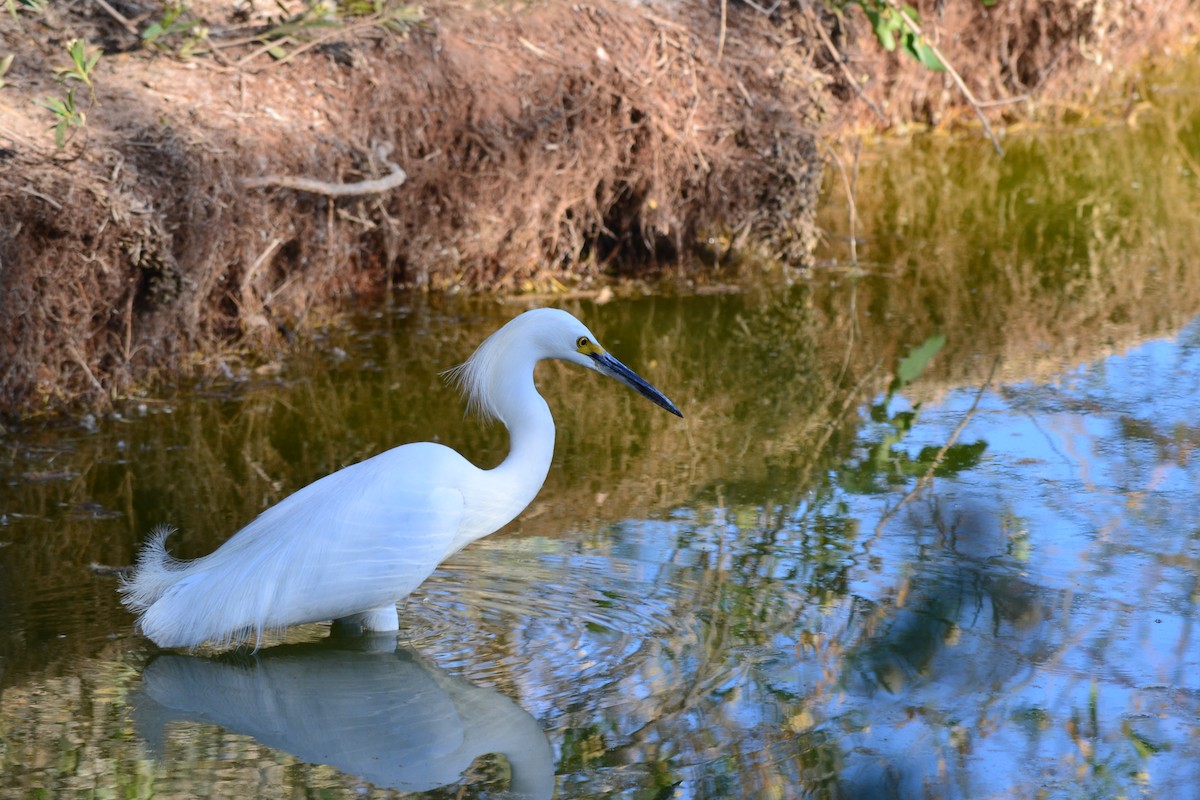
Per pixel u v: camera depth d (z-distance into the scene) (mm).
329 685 6695
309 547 6820
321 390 10492
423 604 7414
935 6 16922
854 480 9031
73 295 9648
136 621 7027
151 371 10383
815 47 13898
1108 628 7070
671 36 13078
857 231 14578
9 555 7773
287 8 12211
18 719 6246
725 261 13555
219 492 8711
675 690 6488
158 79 10953
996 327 11867
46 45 10930
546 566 7824
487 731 6160
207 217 10266
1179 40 21594
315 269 11414
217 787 5750
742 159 13000
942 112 18109
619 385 10969
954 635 7000
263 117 11062
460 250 12477
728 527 8336
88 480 8828
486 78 12250
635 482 9039
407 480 6984
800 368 11070
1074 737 6082
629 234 13328
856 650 6852
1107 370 10891
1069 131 18250
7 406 9562
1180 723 6191
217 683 6699
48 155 9609
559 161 12375
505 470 7410
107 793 5676
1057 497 8688
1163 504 8555
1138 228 14578
